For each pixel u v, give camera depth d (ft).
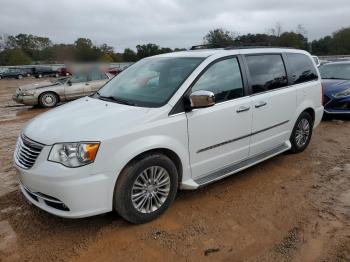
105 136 10.70
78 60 47.42
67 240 11.25
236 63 14.80
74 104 14.14
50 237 11.43
